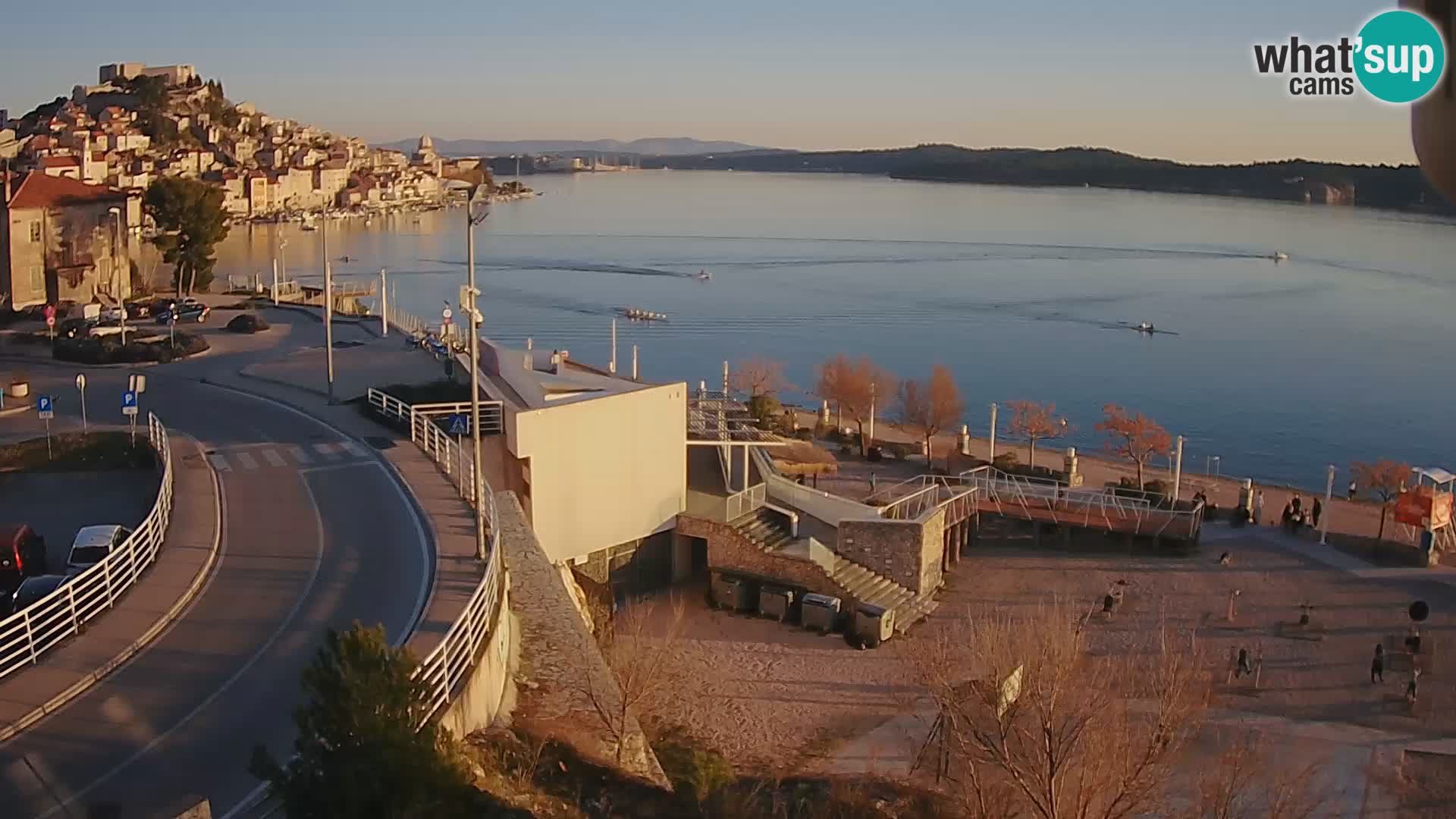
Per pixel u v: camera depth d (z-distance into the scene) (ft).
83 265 257.34
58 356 193.88
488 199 173.68
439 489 115.85
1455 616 135.03
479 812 52.37
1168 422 316.60
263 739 65.05
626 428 132.36
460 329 243.60
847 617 128.47
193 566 92.99
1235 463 277.03
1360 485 228.43
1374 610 136.77
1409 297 585.22
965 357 411.54
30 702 68.69
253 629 80.79
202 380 175.63
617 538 133.39
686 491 142.41
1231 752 88.02
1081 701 84.94
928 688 95.55
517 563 101.35
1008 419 319.68
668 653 104.53
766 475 156.66
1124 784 73.67
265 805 57.98
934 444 242.58
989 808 77.87
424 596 86.58
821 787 87.81
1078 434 302.04
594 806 65.87
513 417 122.31
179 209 273.13
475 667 70.90
